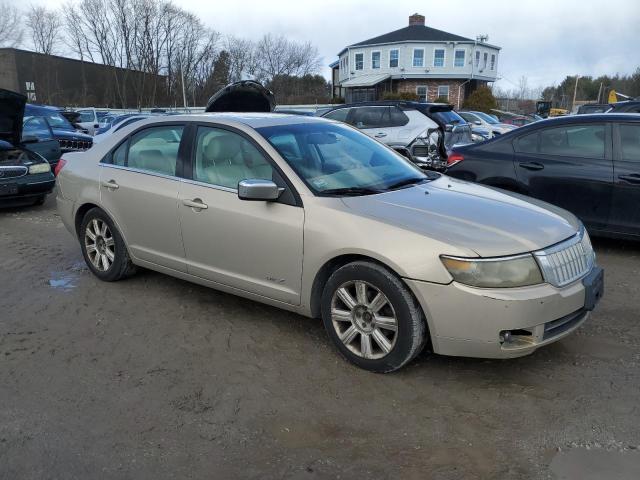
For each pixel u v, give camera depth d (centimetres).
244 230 395
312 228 361
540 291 315
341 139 452
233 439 290
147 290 505
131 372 360
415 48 4847
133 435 294
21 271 570
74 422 305
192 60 6034
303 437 291
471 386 337
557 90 8150
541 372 352
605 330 412
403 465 269
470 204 373
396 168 445
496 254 314
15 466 270
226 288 427
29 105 1343
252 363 370
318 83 7125
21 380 350
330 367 363
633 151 575
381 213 350
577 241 353
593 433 289
